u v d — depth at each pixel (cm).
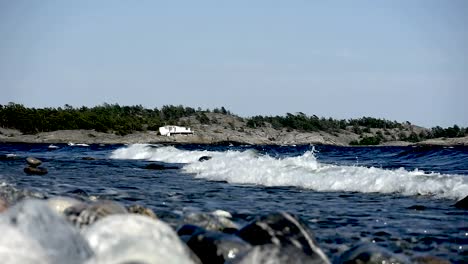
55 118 14000
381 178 1559
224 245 603
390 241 837
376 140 16112
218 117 19462
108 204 714
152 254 423
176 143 13275
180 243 488
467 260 725
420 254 730
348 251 642
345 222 1009
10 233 426
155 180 1894
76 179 1862
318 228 948
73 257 428
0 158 3184
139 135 13388
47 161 3200
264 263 499
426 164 2981
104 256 421
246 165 2092
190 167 2420
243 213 1085
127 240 448
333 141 17462
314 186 1639
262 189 1595
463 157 3328
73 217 661
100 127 13725
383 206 1228
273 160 2181
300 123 19062
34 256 412
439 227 956
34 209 465
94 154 4731
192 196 1397
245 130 17938
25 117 13712
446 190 1394
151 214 817
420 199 1340
